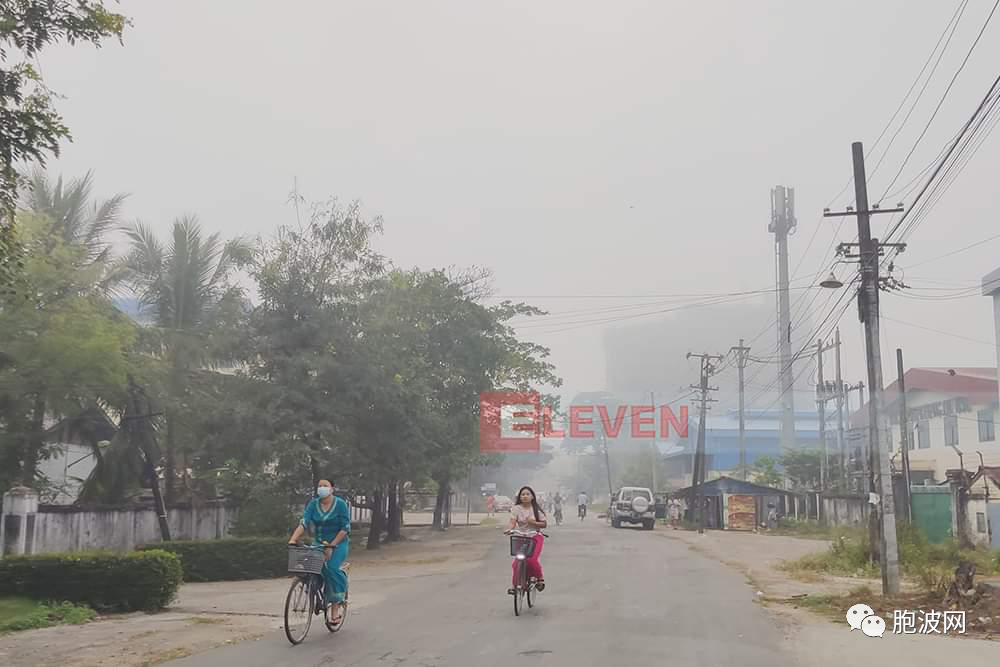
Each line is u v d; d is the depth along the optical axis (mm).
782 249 66562
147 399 22188
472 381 33312
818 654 8922
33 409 19906
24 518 16172
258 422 21859
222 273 25281
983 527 26922
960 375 37125
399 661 8352
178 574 13336
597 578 16891
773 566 20547
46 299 18734
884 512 14398
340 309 23547
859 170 15930
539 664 8172
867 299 15406
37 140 8789
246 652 8945
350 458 23969
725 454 68938
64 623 11391
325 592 10039
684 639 9633
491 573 18328
